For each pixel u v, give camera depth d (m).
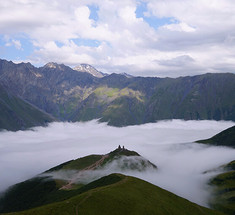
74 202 101.81
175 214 115.50
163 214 109.94
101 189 118.06
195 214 126.25
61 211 95.06
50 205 98.69
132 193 119.44
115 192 116.06
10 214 92.69
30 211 93.44
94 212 98.81
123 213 102.69
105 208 102.38
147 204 112.94
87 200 104.44
